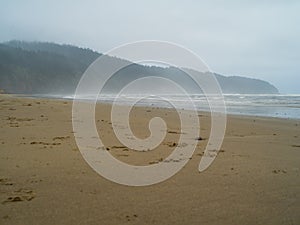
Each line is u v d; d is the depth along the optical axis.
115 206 4.22
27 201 4.35
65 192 4.75
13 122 12.42
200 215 3.97
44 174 5.67
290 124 15.43
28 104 19.58
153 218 3.85
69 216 3.86
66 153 7.40
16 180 5.29
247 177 5.78
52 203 4.29
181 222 3.76
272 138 10.92
